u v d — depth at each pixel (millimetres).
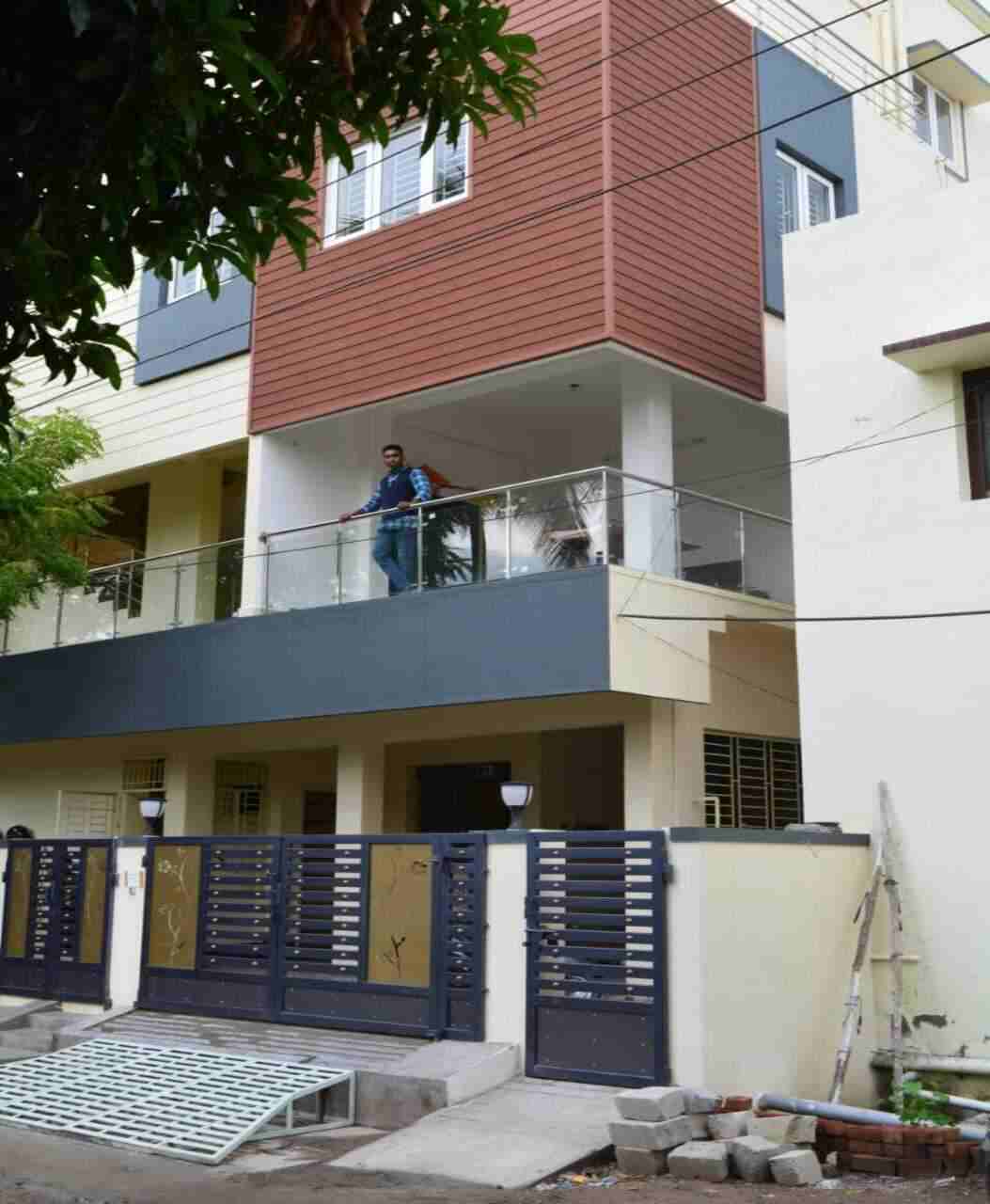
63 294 5805
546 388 15375
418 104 6133
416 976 11414
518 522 13398
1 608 16484
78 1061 11734
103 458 18703
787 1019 10383
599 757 17406
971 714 11328
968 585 11508
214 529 18984
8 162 5309
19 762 20359
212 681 15492
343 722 16000
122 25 4797
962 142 20078
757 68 16094
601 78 14016
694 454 17531
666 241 14375
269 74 4785
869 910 11086
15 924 15016
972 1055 10891
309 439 16688
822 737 12109
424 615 13711
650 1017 9867
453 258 14883
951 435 11820
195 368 17625
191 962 13102
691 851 9953
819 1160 8961
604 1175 8594
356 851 12062
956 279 12000
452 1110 9766
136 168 5234
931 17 19953
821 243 12875
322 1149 9523
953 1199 7840
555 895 10625
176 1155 9227
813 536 12484
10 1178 8727
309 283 16203
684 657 13328
